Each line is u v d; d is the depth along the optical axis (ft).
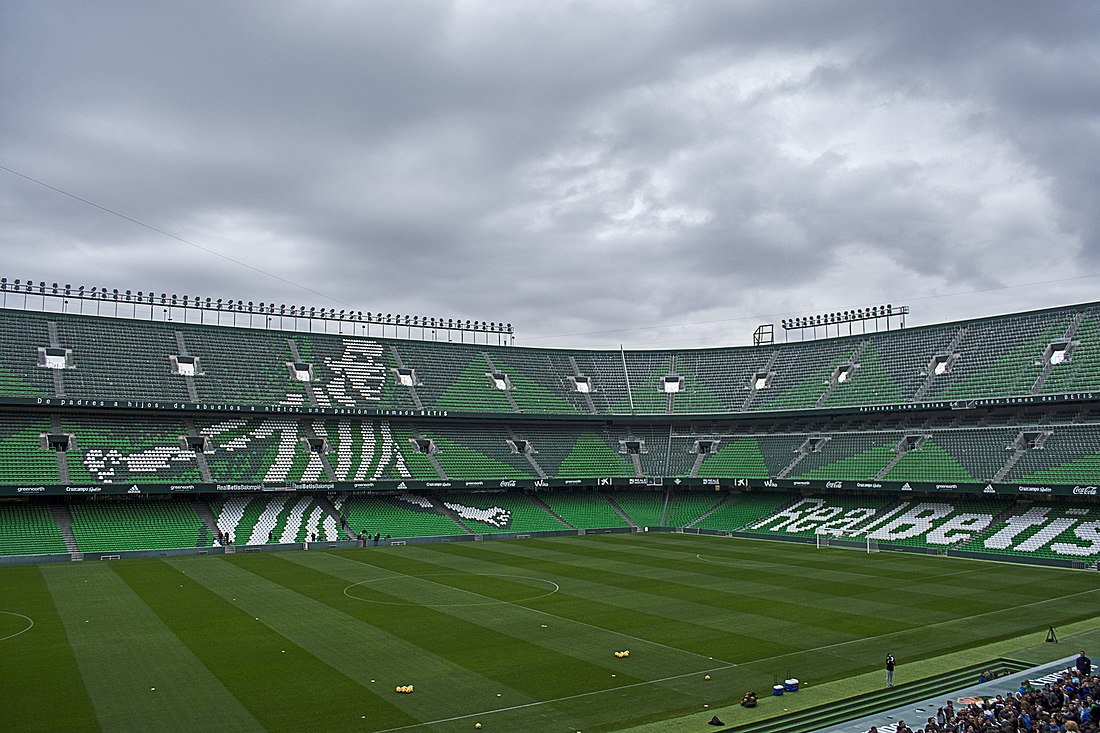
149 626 159.43
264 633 154.20
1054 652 143.23
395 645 146.10
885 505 317.83
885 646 148.36
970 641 152.15
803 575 225.97
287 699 116.37
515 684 124.36
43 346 312.09
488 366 404.16
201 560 253.03
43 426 292.40
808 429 371.35
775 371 396.57
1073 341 313.94
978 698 117.70
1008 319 344.08
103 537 263.90
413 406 357.41
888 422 351.25
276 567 237.86
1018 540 263.70
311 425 344.49
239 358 348.59
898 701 120.57
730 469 361.51
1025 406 320.29
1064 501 280.92
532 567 239.91
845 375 368.89
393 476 326.03
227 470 302.66
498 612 174.40
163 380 320.70
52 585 205.36
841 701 118.11
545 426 393.91
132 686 121.49
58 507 274.98
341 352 377.09
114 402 298.15
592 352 433.89
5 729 104.27
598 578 219.61
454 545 294.25
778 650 145.07
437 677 127.34
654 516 360.69
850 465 329.11
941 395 325.21
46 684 122.21
